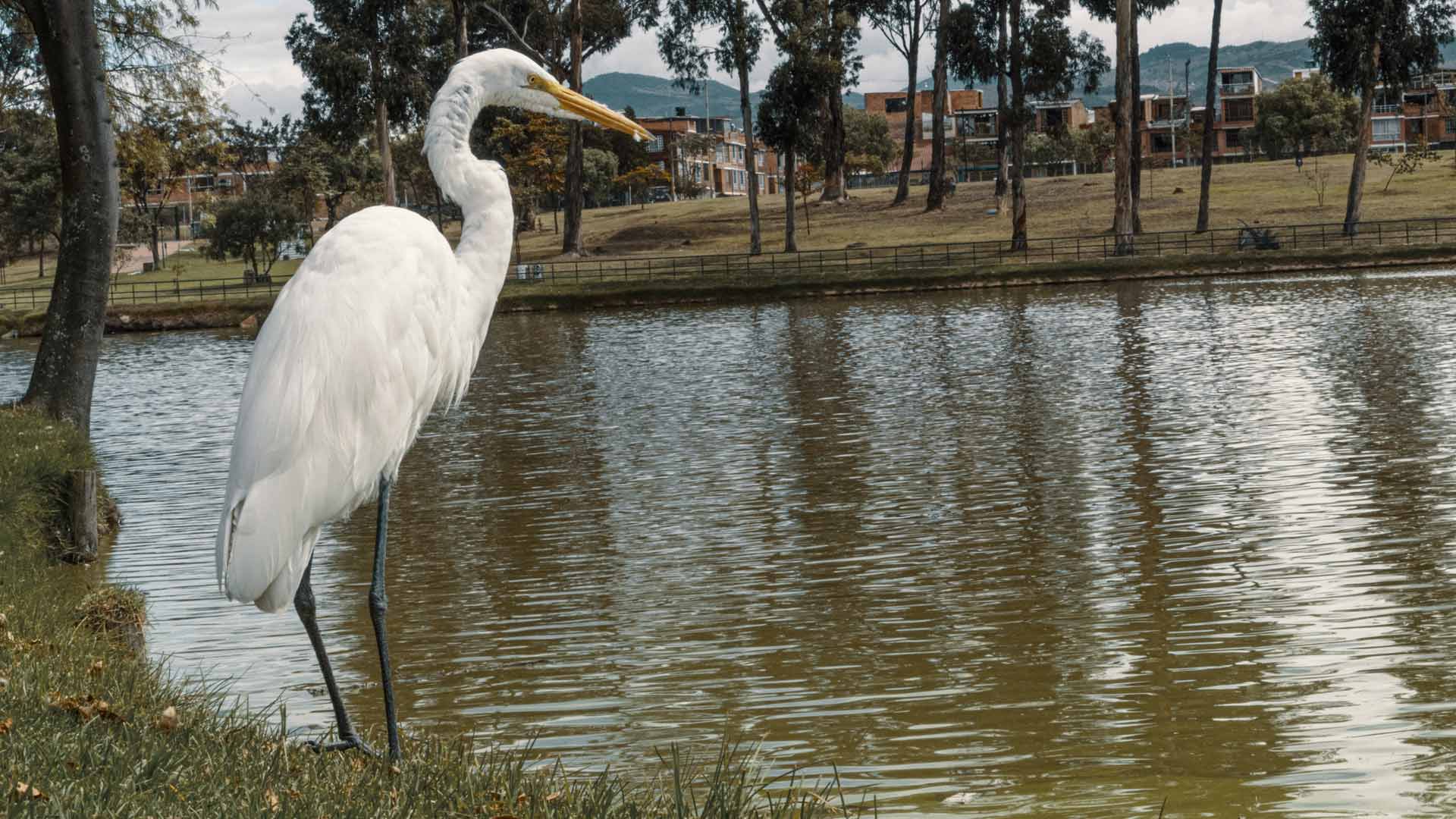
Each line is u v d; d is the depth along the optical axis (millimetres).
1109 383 24672
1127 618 9727
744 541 13133
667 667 9000
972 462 17156
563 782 4918
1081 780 6574
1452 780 6312
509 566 12445
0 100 18094
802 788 6422
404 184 94750
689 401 25453
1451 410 19031
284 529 4273
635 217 92938
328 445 4344
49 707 4824
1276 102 120062
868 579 11359
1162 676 8281
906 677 8531
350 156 93625
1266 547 11727
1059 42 63156
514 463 19000
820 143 76438
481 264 5043
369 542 13805
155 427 26078
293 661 9383
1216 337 31859
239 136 19609
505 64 5297
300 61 60312
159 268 89375
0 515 11625
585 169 107438
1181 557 11547
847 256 65750
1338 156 99062
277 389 4328
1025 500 14523
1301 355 27156
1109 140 117562
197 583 12000
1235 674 8211
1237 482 14797
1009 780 6598
